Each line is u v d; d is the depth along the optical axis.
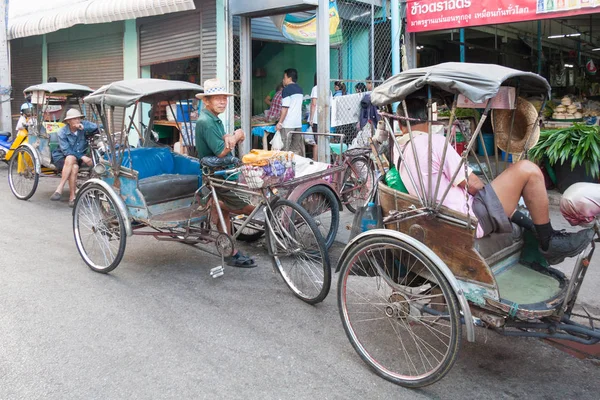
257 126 8.96
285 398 2.93
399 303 3.20
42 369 3.19
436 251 3.03
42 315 3.94
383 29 9.89
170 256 5.39
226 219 5.07
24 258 5.25
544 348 3.52
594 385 3.08
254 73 11.04
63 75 13.12
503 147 3.84
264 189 4.36
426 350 3.44
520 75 2.91
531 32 12.62
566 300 2.87
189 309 4.09
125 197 4.84
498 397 2.95
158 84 4.88
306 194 5.08
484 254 3.23
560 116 8.76
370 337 3.62
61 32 12.92
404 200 3.18
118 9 9.38
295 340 3.61
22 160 8.02
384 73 9.87
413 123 3.30
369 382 3.10
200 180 5.24
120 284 4.60
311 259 4.28
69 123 7.41
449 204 3.09
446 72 2.85
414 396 2.96
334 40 8.63
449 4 7.33
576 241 3.04
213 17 8.95
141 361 3.31
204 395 2.95
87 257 5.02
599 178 6.68
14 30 12.27
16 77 14.93
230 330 3.75
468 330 2.76
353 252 3.27
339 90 9.17
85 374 3.14
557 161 7.01
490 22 6.99
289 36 8.87
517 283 3.17
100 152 7.00
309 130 9.15
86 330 3.71
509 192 3.18
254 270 4.99
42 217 6.93
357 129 8.37
